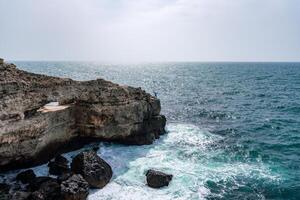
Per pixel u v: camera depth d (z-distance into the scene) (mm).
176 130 36969
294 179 22844
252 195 20234
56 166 22062
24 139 21469
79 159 21297
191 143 31422
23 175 20500
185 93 75562
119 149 27938
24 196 17500
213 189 20766
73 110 26828
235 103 60219
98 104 26969
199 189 20578
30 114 22297
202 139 33188
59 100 25859
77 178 19000
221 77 136625
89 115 27062
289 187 21469
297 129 38562
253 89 86250
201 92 78125
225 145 31219
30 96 22141
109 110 27188
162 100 62969
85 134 27641
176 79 122312
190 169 24078
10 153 20688
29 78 24250
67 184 18375
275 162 26547
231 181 22188
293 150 30031
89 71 163750
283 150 30016
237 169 24609
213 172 23703
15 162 21688
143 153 27266
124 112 28016
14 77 22547
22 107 21219
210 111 50625
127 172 22797
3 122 19750
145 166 24094
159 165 24484
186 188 20594
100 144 28766
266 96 71125
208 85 97250
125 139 28875
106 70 188875
